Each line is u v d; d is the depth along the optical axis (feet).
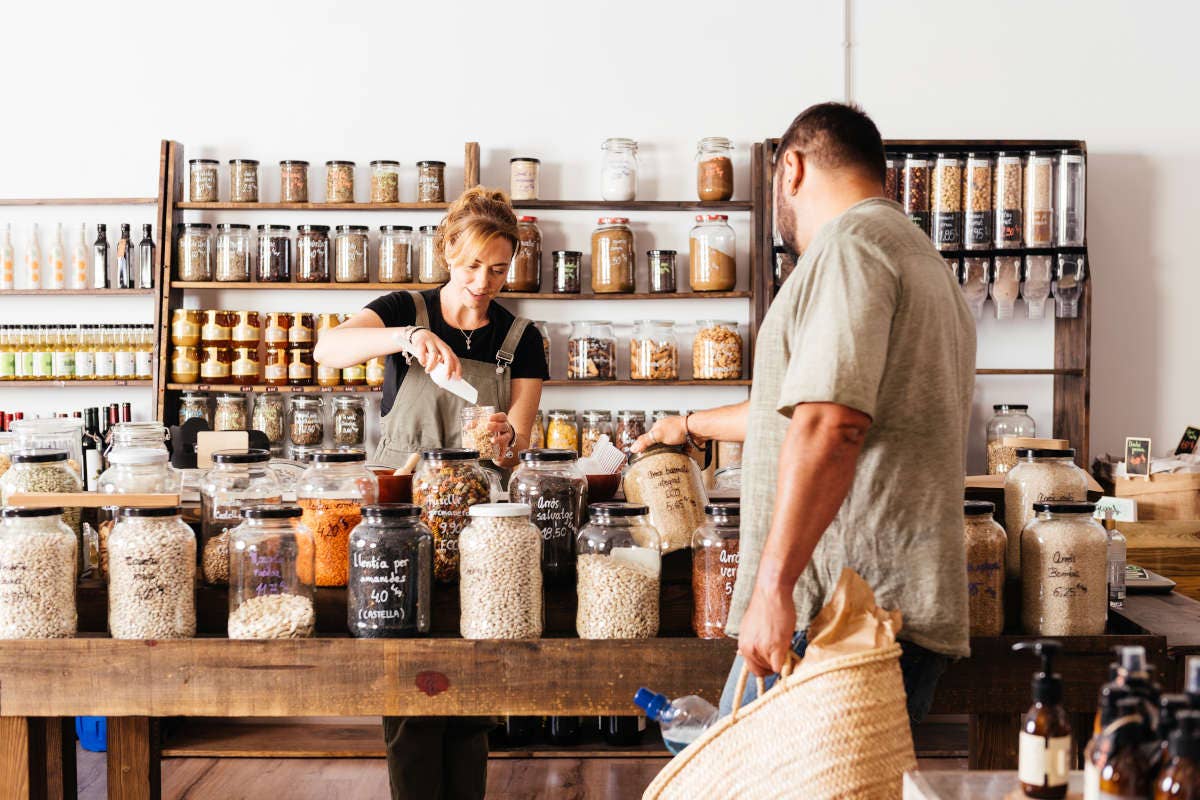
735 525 6.61
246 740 12.94
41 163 15.33
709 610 6.60
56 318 15.46
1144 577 8.55
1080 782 4.08
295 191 14.80
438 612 7.05
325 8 15.38
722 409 7.32
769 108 15.43
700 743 4.87
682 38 15.46
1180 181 15.39
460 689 6.25
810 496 4.83
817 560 5.44
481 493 7.14
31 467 7.13
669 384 14.69
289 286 14.70
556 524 7.11
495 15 15.43
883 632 4.85
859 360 4.87
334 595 7.04
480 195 9.41
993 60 15.38
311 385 14.74
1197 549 11.15
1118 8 15.35
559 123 15.48
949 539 5.32
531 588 6.53
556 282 14.97
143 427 7.91
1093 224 15.42
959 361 5.59
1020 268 14.40
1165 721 3.43
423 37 15.43
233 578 6.56
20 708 6.26
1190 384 15.46
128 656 6.25
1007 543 7.39
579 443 15.30
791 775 4.66
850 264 5.10
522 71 15.47
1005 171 14.21
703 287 14.82
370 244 15.53
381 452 10.07
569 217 15.53
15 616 6.37
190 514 7.80
